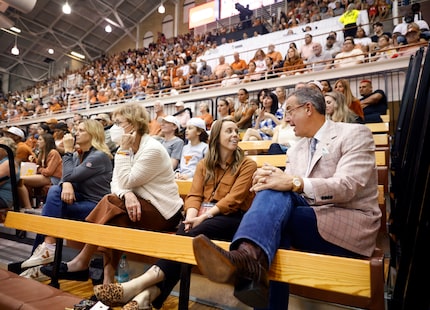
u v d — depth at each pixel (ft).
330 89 12.71
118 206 5.58
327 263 3.12
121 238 4.51
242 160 5.46
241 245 3.10
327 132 4.18
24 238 9.08
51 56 53.72
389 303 3.96
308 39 22.53
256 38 28.60
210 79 24.44
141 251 4.25
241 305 5.31
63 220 5.29
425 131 3.76
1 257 8.02
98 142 7.47
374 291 2.92
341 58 17.63
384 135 8.89
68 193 6.63
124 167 5.73
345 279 3.02
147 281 4.18
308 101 4.27
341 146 3.95
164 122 10.55
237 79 21.89
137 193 5.80
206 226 4.65
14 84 56.24
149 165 5.70
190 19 43.80
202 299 5.71
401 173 6.28
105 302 3.94
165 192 5.93
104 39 51.90
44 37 48.93
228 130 5.48
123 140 5.93
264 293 2.87
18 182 9.93
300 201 3.86
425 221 3.11
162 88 27.35
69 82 47.11
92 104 31.71
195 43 39.40
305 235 3.70
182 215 6.29
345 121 8.21
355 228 3.54
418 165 3.90
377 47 18.25
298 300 4.91
